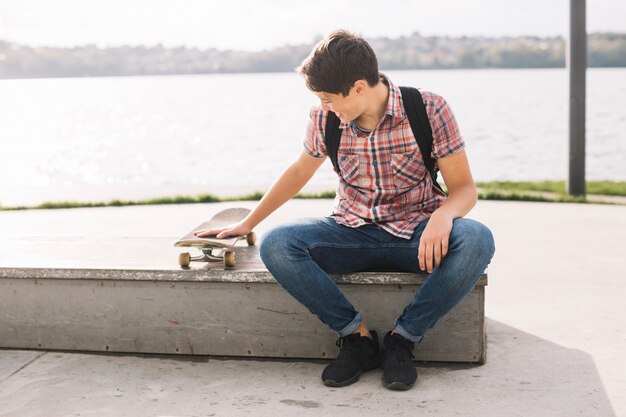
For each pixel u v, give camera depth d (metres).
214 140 23.50
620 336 3.01
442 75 90.25
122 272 2.79
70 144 23.11
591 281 3.88
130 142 23.53
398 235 2.60
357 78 2.42
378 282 2.65
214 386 2.59
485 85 58.84
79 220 6.23
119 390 2.56
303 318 2.76
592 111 29.05
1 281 2.91
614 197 7.45
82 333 2.90
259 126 28.33
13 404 2.46
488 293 3.70
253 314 2.79
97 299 2.86
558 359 2.76
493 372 2.65
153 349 2.87
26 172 15.96
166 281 2.80
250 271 2.71
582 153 7.24
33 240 3.32
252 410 2.39
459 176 2.64
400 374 2.51
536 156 16.69
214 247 2.75
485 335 2.83
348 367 2.56
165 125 29.72
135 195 8.48
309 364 2.76
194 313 2.82
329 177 12.41
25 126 30.30
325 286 2.56
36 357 2.87
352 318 2.61
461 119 27.67
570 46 7.21
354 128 2.60
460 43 105.94
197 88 67.81
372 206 2.67
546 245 4.81
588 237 5.05
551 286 3.80
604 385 2.52
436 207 2.71
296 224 2.62
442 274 2.46
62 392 2.55
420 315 2.53
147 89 67.25
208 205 7.09
